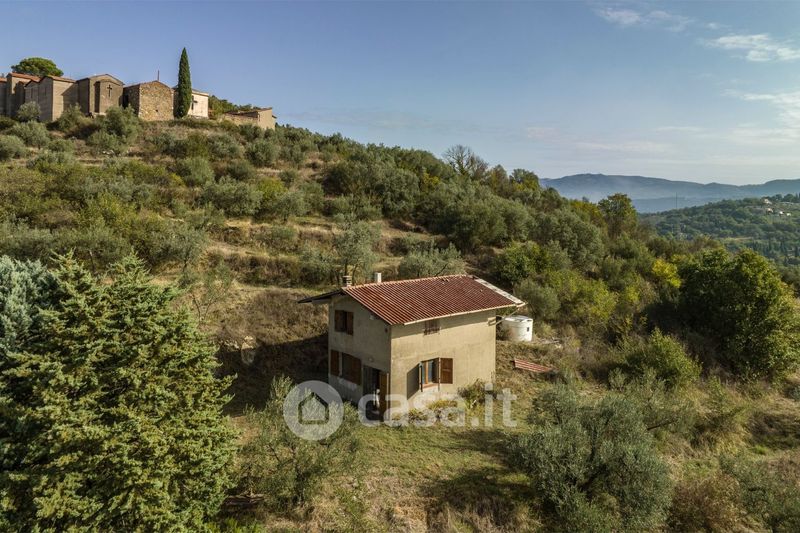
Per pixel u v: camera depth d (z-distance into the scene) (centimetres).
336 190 4769
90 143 4616
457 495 1380
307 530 1202
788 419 2188
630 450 1341
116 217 2656
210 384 1151
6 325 991
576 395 1688
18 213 2747
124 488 939
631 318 2898
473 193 5169
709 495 1466
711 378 2409
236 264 2920
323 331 2428
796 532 1375
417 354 1870
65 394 937
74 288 1032
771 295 2645
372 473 1455
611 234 5834
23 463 922
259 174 4575
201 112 6388
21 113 5259
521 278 3341
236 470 1322
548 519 1349
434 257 3222
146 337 1037
